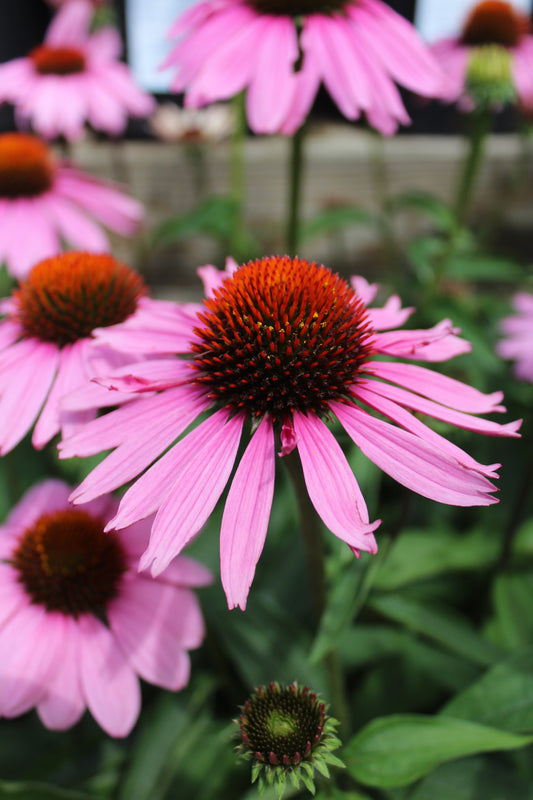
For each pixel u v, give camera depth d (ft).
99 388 0.83
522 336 1.35
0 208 1.35
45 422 0.86
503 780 0.93
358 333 0.81
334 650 0.85
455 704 0.86
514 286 1.92
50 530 0.91
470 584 1.14
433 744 0.79
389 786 0.79
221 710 1.04
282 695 0.77
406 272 1.88
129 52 2.02
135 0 1.97
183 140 1.72
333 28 1.09
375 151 1.83
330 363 0.78
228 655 1.03
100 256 0.98
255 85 1.05
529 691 0.86
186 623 0.89
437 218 1.42
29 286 0.96
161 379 0.80
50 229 1.34
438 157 1.92
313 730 0.75
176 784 0.96
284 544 1.11
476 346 1.32
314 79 1.06
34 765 0.94
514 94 1.39
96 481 0.75
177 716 0.97
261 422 0.77
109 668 0.86
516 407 1.32
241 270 0.82
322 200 1.91
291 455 0.78
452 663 1.05
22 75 1.52
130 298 0.97
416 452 0.74
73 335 0.93
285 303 0.79
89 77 1.53
